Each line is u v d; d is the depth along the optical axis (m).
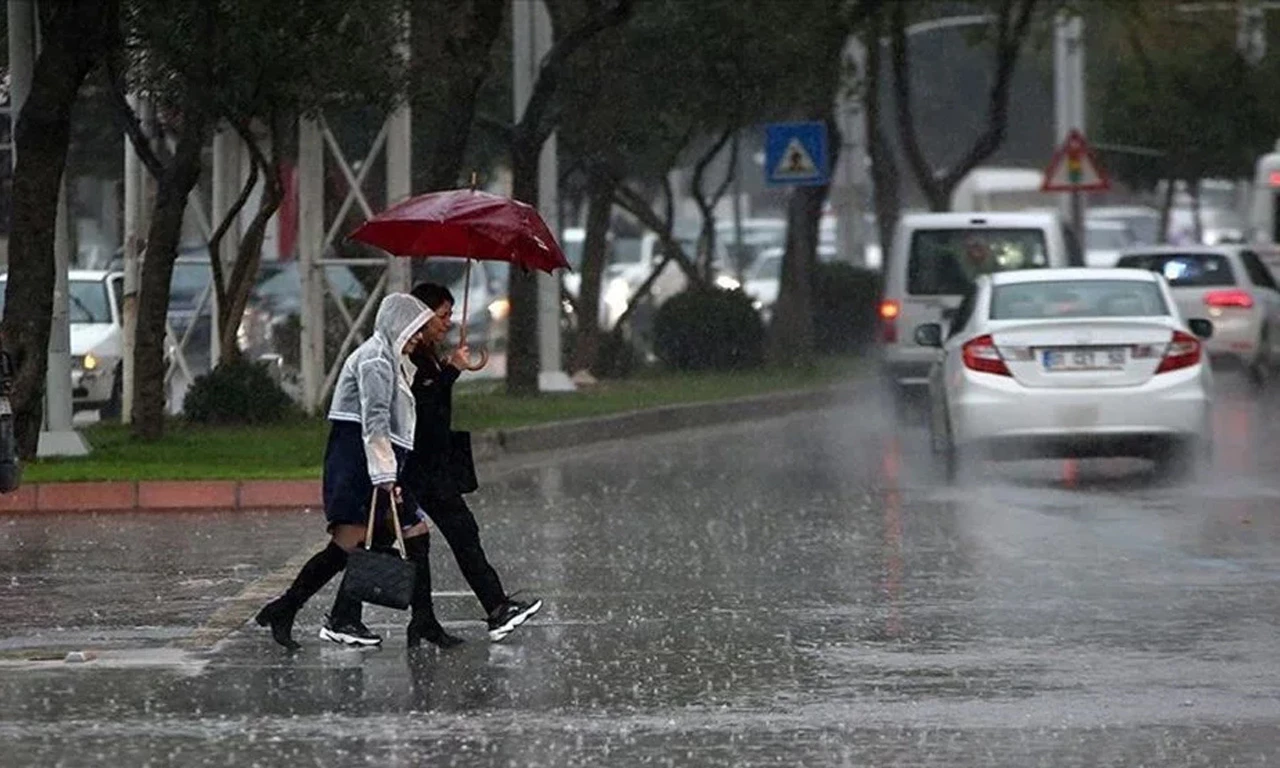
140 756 25.58
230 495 49.59
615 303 123.19
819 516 47.97
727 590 37.72
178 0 55.00
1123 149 136.38
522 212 33.56
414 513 32.28
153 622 34.81
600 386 82.75
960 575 39.03
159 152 68.06
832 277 105.56
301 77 57.00
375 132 71.56
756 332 92.31
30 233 52.69
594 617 35.12
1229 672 30.12
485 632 33.88
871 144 103.31
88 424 67.81
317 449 57.88
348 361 32.00
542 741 26.31
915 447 65.69
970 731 26.72
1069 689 29.12
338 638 32.09
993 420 53.75
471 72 67.00
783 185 86.50
